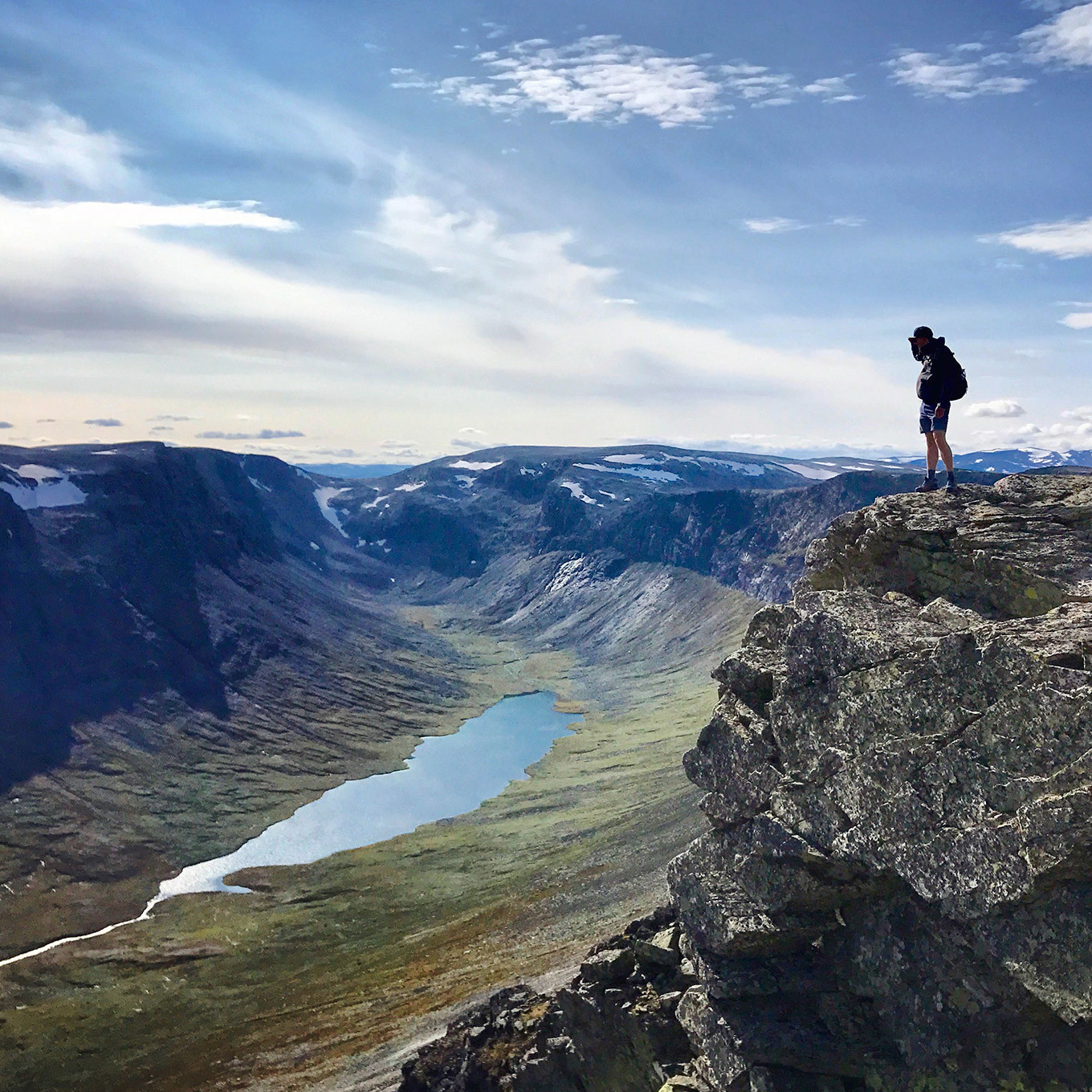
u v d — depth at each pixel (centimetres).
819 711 2147
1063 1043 1698
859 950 2108
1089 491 2544
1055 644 1764
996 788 1747
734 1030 2144
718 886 2325
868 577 2716
